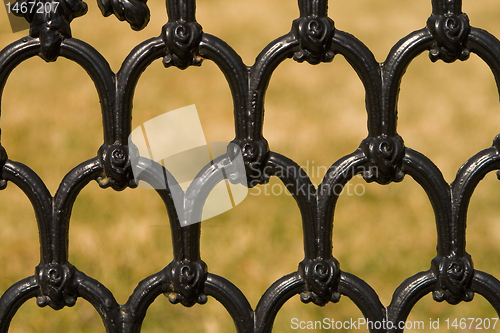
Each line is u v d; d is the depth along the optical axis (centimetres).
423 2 2869
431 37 390
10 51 392
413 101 1861
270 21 2641
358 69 393
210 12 2831
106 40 2227
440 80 2036
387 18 2630
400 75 392
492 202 1226
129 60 390
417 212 1191
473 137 1585
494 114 1750
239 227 1123
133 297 423
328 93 1889
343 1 2983
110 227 1125
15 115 1662
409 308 424
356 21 2612
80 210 1191
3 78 398
